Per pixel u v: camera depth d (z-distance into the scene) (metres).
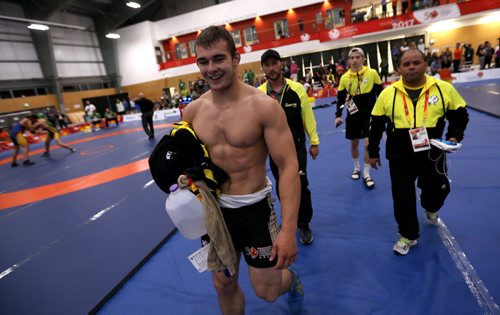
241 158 1.48
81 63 23.94
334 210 3.46
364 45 19.77
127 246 3.36
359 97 3.78
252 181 1.52
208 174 1.50
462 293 2.04
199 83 7.79
